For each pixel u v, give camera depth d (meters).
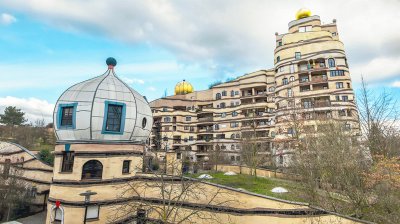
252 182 29.08
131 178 22.41
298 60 48.00
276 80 50.81
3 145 36.34
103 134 21.41
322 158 23.55
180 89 82.38
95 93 21.73
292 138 33.31
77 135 21.03
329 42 46.84
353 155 20.66
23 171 32.66
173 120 68.81
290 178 30.94
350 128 26.09
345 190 20.02
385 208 17.33
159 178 21.41
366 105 21.64
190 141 68.00
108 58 25.08
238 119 62.09
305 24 52.81
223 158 50.88
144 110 24.41
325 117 30.55
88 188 20.08
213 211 19.12
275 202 17.58
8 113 71.56
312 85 47.31
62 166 21.22
